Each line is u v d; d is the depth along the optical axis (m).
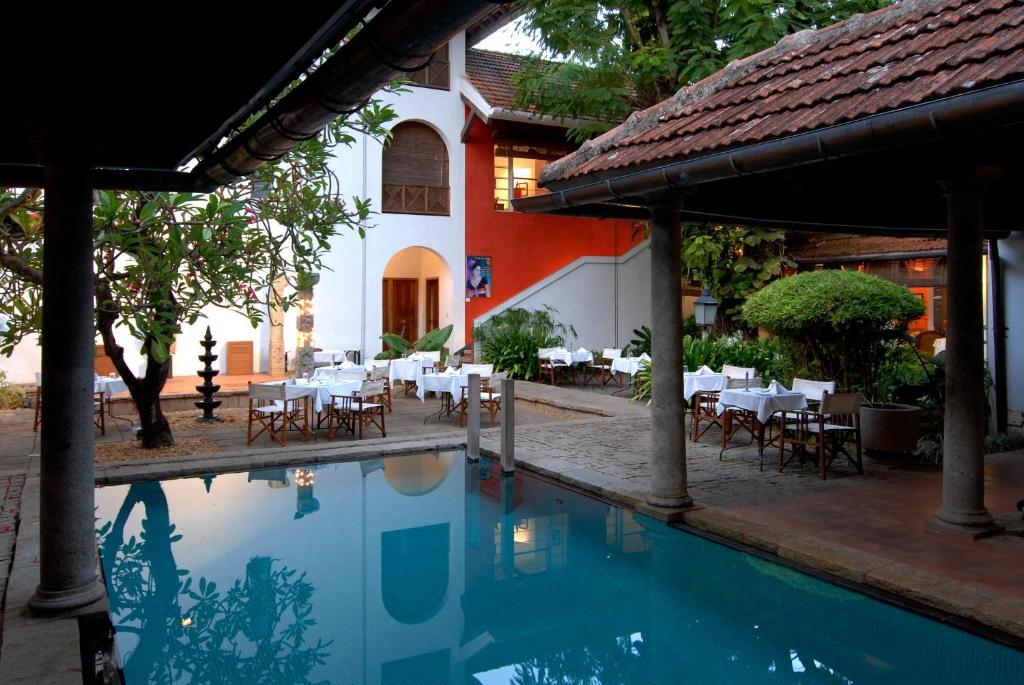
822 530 5.92
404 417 12.55
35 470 8.06
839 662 4.08
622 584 5.24
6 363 14.53
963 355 5.69
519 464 8.56
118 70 3.75
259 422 11.33
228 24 3.19
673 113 6.79
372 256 17.89
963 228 5.57
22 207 6.86
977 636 4.26
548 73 15.61
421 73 18.23
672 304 6.44
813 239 16.33
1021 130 4.78
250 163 4.72
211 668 4.08
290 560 5.74
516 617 4.74
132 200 7.27
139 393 9.45
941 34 5.32
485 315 19.02
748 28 13.08
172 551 5.93
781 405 8.16
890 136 4.04
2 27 3.24
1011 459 8.39
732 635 4.45
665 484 6.61
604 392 15.80
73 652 3.88
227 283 7.64
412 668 4.07
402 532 6.42
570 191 6.38
